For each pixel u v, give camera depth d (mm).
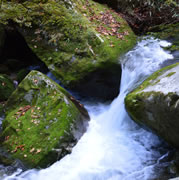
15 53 5930
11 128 3594
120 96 4613
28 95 3979
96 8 6465
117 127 4113
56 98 3764
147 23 7516
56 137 3318
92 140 3682
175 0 7402
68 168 3178
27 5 5297
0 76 4770
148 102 3076
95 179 3055
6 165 3193
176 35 6047
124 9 7551
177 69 3357
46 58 5070
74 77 4781
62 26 5086
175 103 2717
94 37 5004
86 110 4418
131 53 5188
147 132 3666
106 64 4727
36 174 3086
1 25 5238
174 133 2891
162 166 3088
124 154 3416
